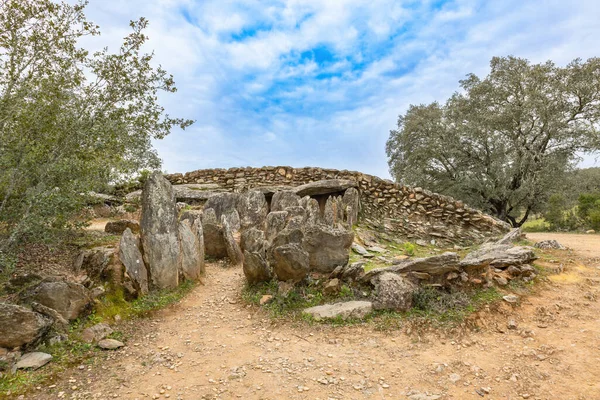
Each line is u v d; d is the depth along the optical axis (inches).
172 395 148.4
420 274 247.6
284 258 250.4
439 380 160.2
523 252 285.0
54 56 235.6
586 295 242.8
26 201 225.1
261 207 448.5
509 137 842.8
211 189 632.4
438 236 478.9
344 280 257.9
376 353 185.0
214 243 360.2
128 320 220.8
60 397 144.6
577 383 153.0
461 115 905.5
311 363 175.6
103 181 300.2
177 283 273.1
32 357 166.2
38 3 223.3
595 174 1068.5
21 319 172.4
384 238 461.7
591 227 687.1
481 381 158.7
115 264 254.4
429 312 221.3
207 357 183.0
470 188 861.2
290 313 230.8
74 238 326.0
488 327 208.4
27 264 260.1
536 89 796.0
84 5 234.8
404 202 531.8
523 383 155.5
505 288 250.5
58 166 223.9
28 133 219.1
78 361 172.4
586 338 189.3
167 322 226.4
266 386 155.6
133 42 249.4
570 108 793.6
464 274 248.7
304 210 385.1
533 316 218.7
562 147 820.6
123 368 170.1
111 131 244.8
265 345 196.4
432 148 900.6
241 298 260.7
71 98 241.1
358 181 573.0
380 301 227.3
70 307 203.3
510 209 898.1
